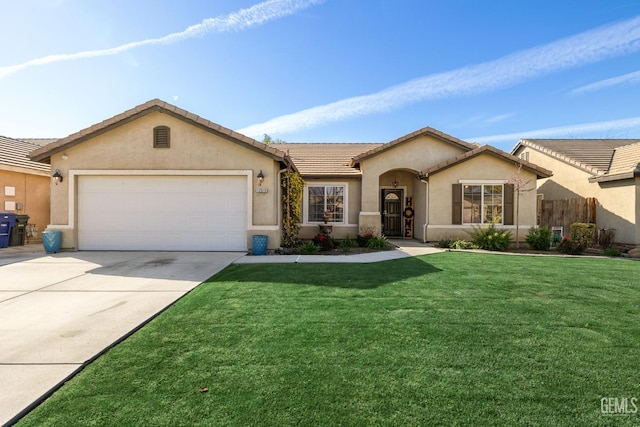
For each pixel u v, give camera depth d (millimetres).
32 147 17844
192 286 6777
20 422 2627
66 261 9672
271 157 11531
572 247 12391
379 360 3625
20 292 6320
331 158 18172
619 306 5531
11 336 4234
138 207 11797
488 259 10391
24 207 14883
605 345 4027
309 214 16375
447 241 13742
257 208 11633
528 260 10258
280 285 6828
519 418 2672
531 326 4625
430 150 15625
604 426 2582
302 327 4551
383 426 2572
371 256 10922
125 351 3844
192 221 11773
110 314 5066
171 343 4051
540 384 3164
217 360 3617
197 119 11383
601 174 14125
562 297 6035
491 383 3176
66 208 11664
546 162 18016
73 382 3197
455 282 7117
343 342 4082
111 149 11672
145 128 11672
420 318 4910
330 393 3006
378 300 5797
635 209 12734
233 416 2686
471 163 14492
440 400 2904
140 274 7914
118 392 3025
